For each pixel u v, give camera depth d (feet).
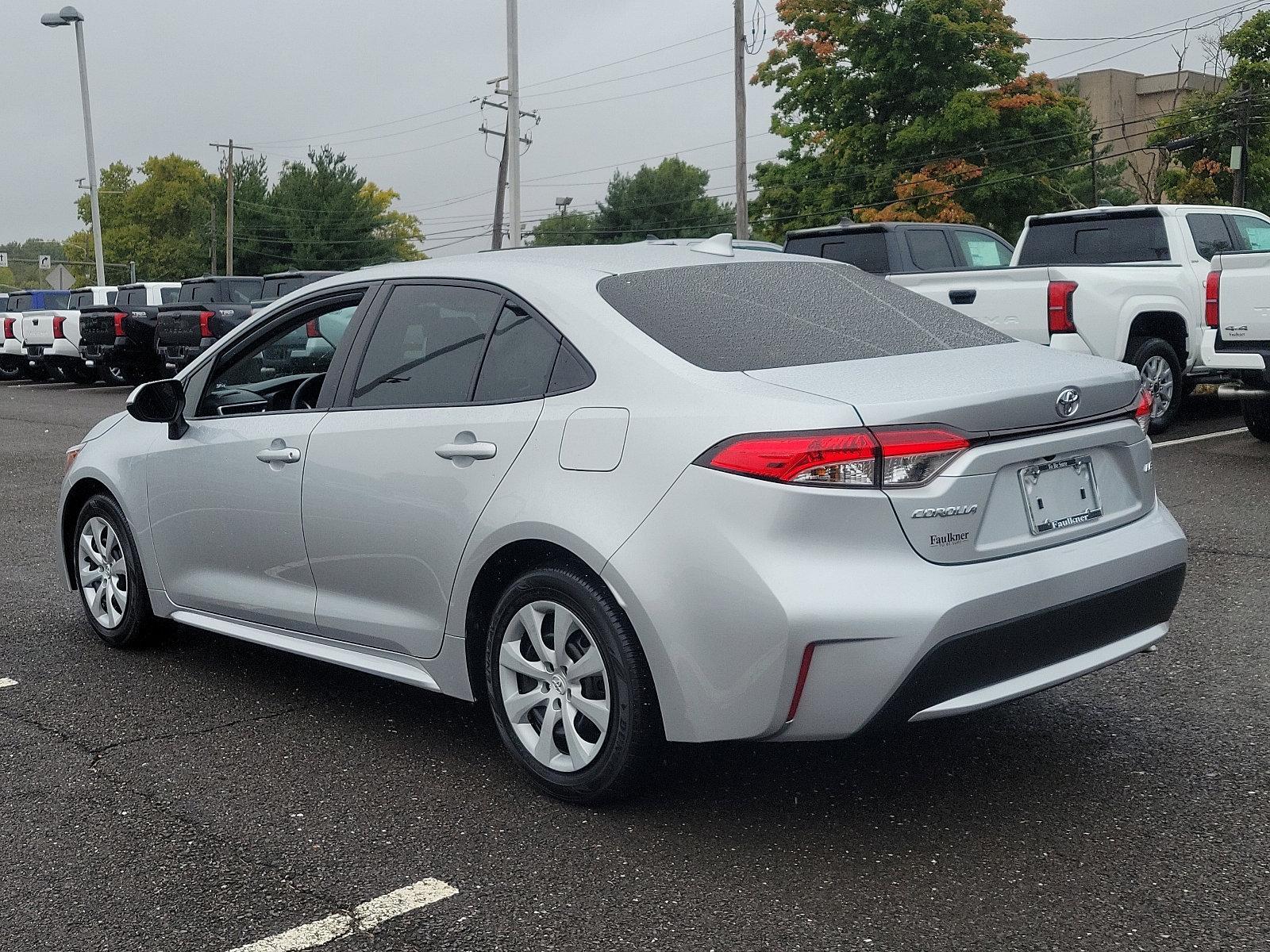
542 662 12.24
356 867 11.05
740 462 10.61
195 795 12.81
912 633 10.25
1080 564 11.36
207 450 15.88
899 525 10.47
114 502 17.78
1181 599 18.90
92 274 390.83
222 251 301.02
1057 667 11.35
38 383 86.58
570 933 9.80
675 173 302.86
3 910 10.46
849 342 12.40
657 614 10.91
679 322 12.21
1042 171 137.18
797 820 11.75
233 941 9.84
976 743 13.56
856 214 142.31
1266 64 161.38
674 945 9.56
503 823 11.89
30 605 21.11
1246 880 10.30
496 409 12.60
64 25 108.27
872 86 143.64
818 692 10.42
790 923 9.82
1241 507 25.14
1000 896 10.16
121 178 405.18
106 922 10.21
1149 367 34.32
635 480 11.19
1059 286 32.37
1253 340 29.37
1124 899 10.04
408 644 13.55
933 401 10.66
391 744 14.16
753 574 10.45
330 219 268.21
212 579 16.22
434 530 12.90
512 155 92.12
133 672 17.17
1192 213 36.14
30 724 15.15
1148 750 13.20
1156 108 315.17
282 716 15.21
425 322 13.88
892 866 10.75
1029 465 11.32
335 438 14.08
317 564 14.48
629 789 11.69
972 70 139.74
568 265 13.35
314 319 15.37
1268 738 13.44
